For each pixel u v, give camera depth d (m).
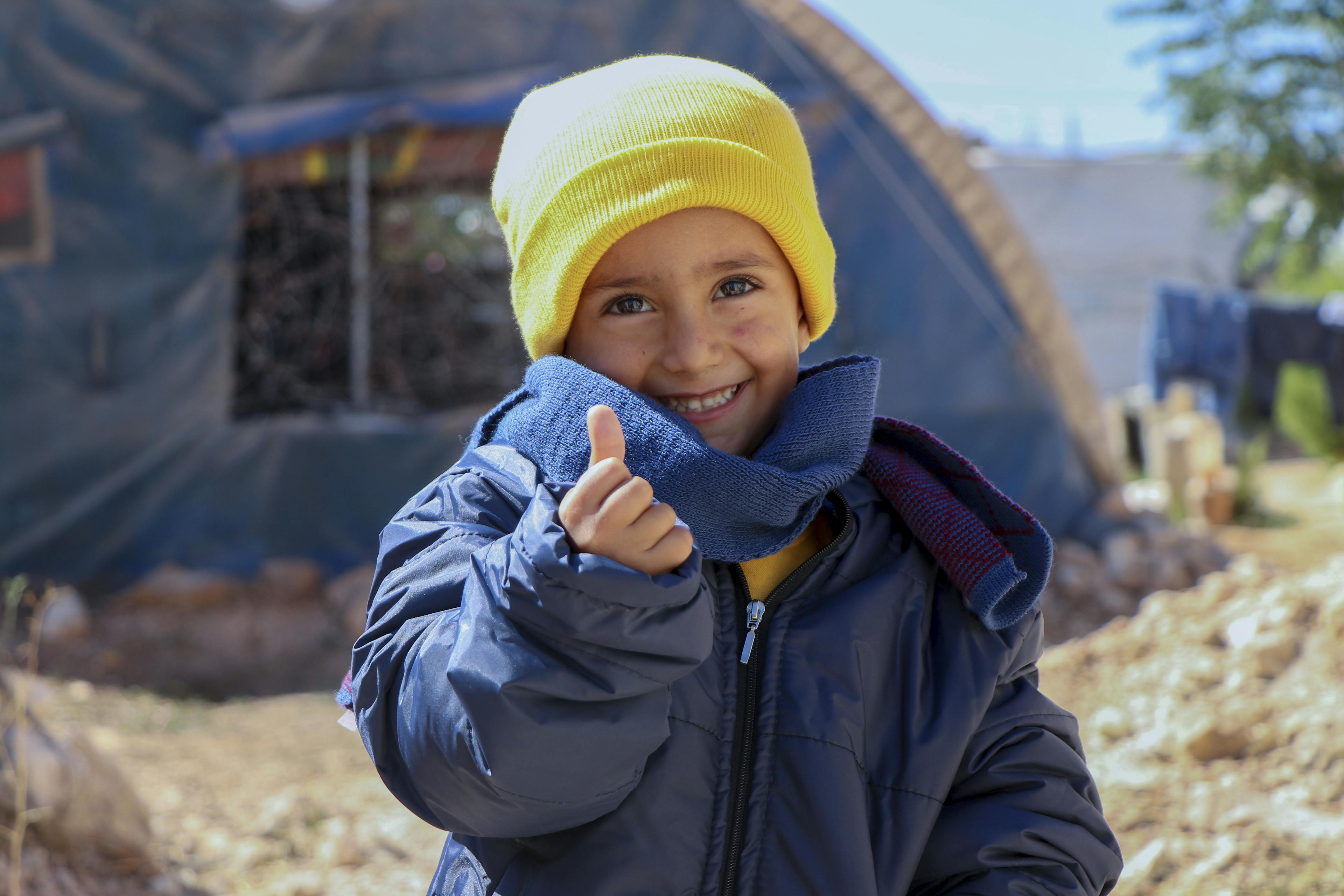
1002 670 1.24
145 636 5.76
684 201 1.18
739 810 1.15
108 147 6.45
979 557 1.22
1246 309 12.83
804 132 6.79
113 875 2.84
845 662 1.20
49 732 3.00
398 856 3.14
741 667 1.19
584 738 0.97
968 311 6.98
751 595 1.23
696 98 1.24
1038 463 7.11
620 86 1.25
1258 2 16.39
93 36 6.40
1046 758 1.24
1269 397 12.88
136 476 6.52
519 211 1.29
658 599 0.94
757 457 1.20
